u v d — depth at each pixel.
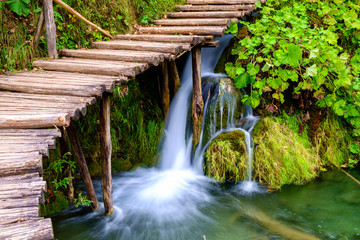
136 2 6.59
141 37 5.50
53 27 4.46
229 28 6.12
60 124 2.59
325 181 5.58
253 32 6.16
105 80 3.53
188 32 5.75
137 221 4.55
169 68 6.53
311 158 5.88
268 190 5.33
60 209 4.57
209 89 6.25
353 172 5.93
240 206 4.92
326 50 5.78
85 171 4.38
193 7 7.25
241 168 5.54
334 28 6.52
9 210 1.70
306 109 6.21
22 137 2.43
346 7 7.09
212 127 6.05
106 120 3.96
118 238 4.18
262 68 5.57
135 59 4.25
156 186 5.54
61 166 4.38
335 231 4.27
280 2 7.08
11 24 4.46
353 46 7.08
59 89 3.22
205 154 5.75
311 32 6.03
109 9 6.00
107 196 4.38
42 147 2.28
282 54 5.54
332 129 6.32
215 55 7.20
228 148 5.59
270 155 5.55
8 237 1.51
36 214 1.69
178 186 5.55
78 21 5.38
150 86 6.66
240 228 4.38
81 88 3.18
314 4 6.87
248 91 6.30
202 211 4.80
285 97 6.23
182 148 6.31
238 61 6.21
